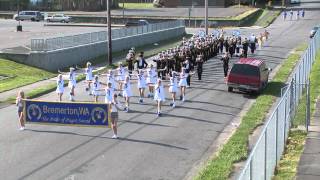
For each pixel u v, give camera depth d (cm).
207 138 2097
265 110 2605
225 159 1772
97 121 2192
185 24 8575
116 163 1767
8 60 3844
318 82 3300
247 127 2225
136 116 2472
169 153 1886
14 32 6569
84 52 4434
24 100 2248
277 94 3091
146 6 11912
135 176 1639
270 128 1512
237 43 5003
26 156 1845
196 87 3325
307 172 1581
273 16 9525
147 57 4822
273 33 7156
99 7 10694
